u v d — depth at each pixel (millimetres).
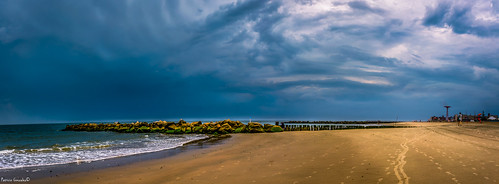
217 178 10477
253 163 13398
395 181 8797
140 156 17672
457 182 8438
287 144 21906
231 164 13406
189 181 10273
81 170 13125
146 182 10531
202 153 18609
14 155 18531
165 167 13562
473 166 10562
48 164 14805
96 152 20047
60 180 11234
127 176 11688
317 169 11141
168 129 51719
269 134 36250
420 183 8461
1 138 41906
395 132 30875
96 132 59750
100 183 10656
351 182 8906
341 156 14109
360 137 24562
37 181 11133
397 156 13242
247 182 9625
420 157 12711
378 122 119375
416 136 24375
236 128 49281
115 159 16469
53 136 45812
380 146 17219
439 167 10492
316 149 17562
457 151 14352
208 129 46406
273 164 12836
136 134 48500
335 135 28641
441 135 25203
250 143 24562
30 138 41562
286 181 9461
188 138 34719
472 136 23828
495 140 20016
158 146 24172
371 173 10008
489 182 8391
